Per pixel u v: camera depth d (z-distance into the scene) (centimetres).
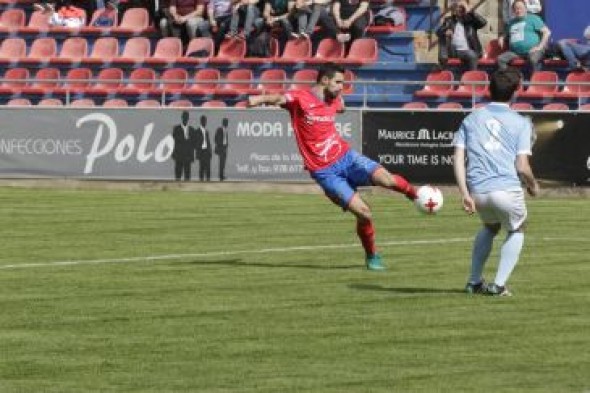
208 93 6625
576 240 3906
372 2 6962
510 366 2122
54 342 2311
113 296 2814
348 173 3228
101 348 2261
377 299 2769
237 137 5762
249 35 6856
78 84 6869
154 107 5822
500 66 6372
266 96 3219
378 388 1970
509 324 2480
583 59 6450
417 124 5625
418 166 5631
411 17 6925
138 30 7212
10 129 5928
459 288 2920
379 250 3644
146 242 3834
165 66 6938
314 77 6581
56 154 5900
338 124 5675
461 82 5869
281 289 2912
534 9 6562
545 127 5541
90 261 3394
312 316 2566
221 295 2830
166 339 2338
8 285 2972
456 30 6494
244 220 4491
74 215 4638
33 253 3562
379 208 4988
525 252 3600
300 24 6794
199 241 3862
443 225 4350
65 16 7331
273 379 2028
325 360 2167
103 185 5859
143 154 5838
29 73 7138
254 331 2412
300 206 5019
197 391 1950
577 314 2588
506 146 2695
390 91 6512
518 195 2702
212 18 6944
